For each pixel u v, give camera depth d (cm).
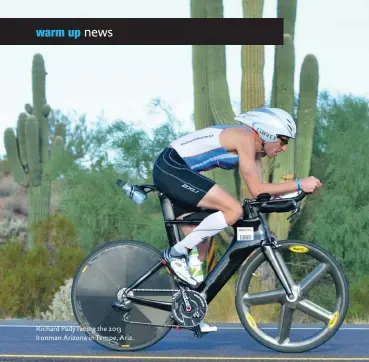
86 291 569
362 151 2127
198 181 551
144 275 566
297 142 1791
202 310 555
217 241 1730
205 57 1725
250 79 1680
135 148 2448
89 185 2312
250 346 603
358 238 2034
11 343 614
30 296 1295
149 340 566
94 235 2281
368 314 1352
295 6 1755
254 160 553
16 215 3681
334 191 2122
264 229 564
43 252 1349
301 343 566
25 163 2598
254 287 1409
